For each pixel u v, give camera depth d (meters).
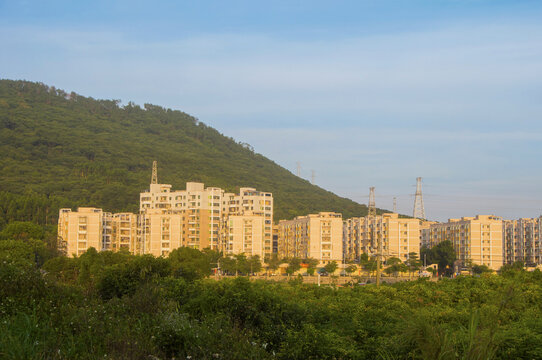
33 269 27.52
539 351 22.88
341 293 47.72
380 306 40.88
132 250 186.62
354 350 24.61
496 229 181.38
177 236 182.38
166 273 42.81
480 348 17.98
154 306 26.67
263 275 166.25
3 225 186.50
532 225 194.88
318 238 185.75
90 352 18.58
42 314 21.78
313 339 24.53
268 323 26.97
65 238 170.38
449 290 47.97
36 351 17.58
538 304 38.53
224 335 21.08
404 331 20.23
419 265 162.88
